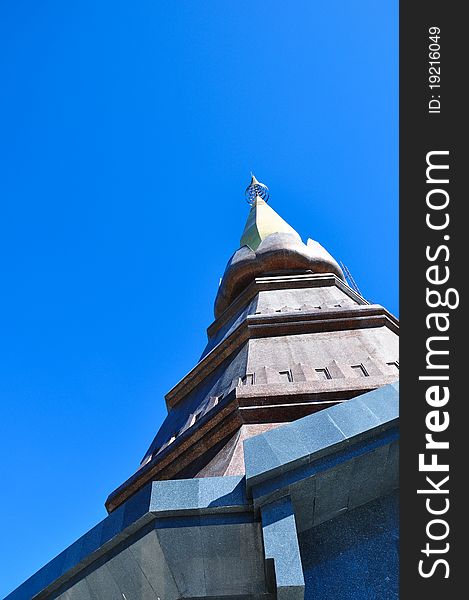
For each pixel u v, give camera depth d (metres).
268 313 24.72
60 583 11.12
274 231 38.56
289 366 19.81
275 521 9.45
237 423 16.06
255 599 9.83
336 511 10.50
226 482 10.33
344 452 10.19
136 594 10.34
